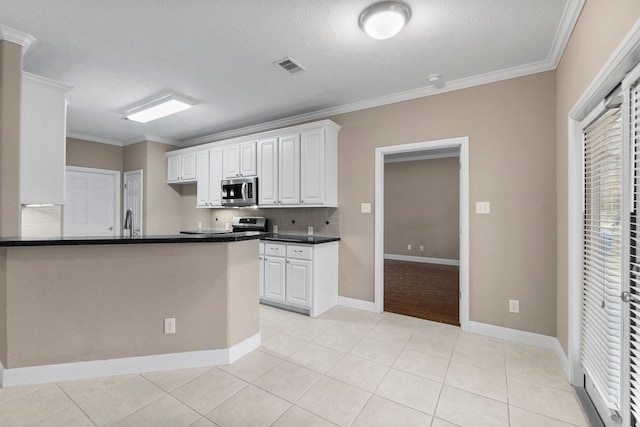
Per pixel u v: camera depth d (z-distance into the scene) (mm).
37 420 1624
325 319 3225
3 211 2107
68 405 1755
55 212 3201
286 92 3270
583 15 1757
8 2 1867
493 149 2797
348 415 1706
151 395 1865
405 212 6977
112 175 5449
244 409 1743
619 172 1471
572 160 2025
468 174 2906
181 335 2211
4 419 1627
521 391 1946
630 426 1268
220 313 2283
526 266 2654
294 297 3422
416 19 2027
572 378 2004
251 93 3299
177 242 2113
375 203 3449
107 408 1734
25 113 2307
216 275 2279
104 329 2078
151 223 5156
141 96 3395
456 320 3201
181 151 5047
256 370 2182
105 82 3035
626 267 1294
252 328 2502
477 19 2027
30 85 2330
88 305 2049
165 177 5363
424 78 2916
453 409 1771
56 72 2820
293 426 1612
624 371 1298
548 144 2566
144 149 5160
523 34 2189
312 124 3566
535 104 2621
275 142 3918
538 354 2445
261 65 2684
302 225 4074
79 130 4797
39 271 1957
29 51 2445
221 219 5070
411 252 6906
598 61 1519
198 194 4852
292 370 2184
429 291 4355
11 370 1909
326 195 3537
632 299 1263
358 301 3566
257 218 4465
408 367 2236
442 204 6574
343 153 3688
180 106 3568
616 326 1497
